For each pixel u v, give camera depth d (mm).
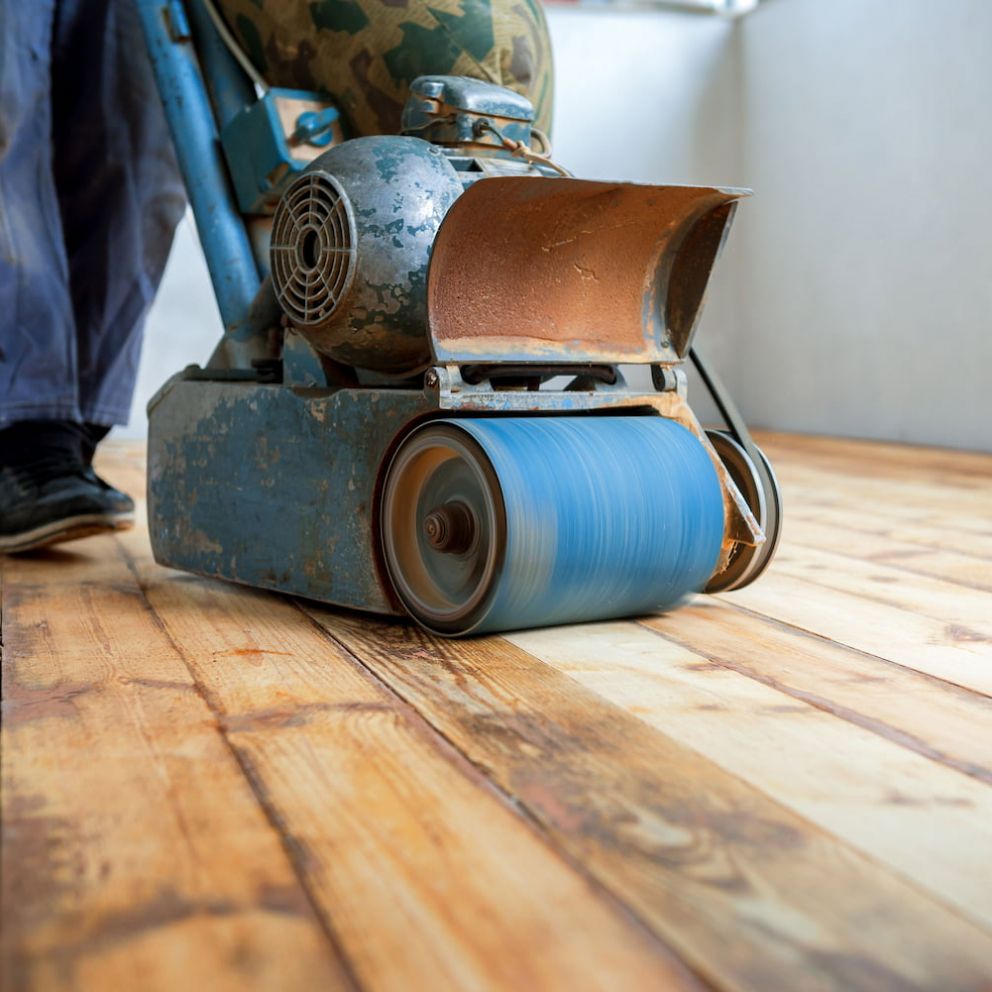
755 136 4715
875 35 4078
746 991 589
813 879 715
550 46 1694
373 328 1356
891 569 1805
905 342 4047
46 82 1860
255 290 1669
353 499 1376
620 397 1438
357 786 861
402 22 1569
